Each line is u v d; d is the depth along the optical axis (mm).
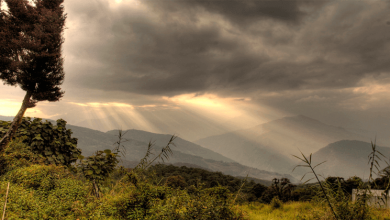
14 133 9797
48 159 10047
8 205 4957
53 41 11617
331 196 5996
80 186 7273
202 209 5254
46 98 11555
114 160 7738
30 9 11391
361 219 6004
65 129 11734
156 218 4996
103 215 5203
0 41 10586
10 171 8062
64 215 5398
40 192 6609
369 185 5965
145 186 5918
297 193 17953
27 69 11109
